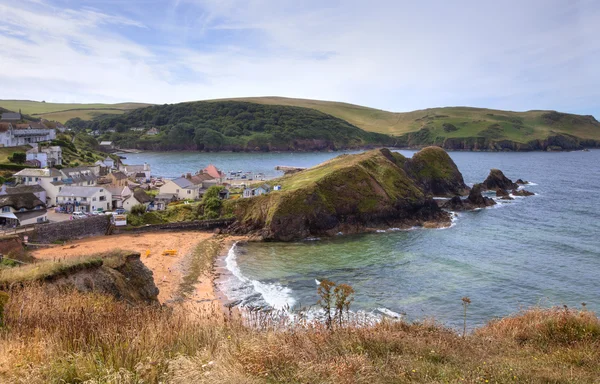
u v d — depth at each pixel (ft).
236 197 297.94
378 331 45.70
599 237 223.10
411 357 38.19
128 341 31.32
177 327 37.52
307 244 223.71
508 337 52.06
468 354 41.27
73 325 34.86
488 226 256.73
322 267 179.42
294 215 239.30
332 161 363.97
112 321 37.19
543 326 53.98
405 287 152.46
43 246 192.44
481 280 159.22
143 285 119.55
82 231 217.77
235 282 160.35
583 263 178.81
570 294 143.43
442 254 197.16
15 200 222.69
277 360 31.91
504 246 209.97
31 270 85.97
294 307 132.67
